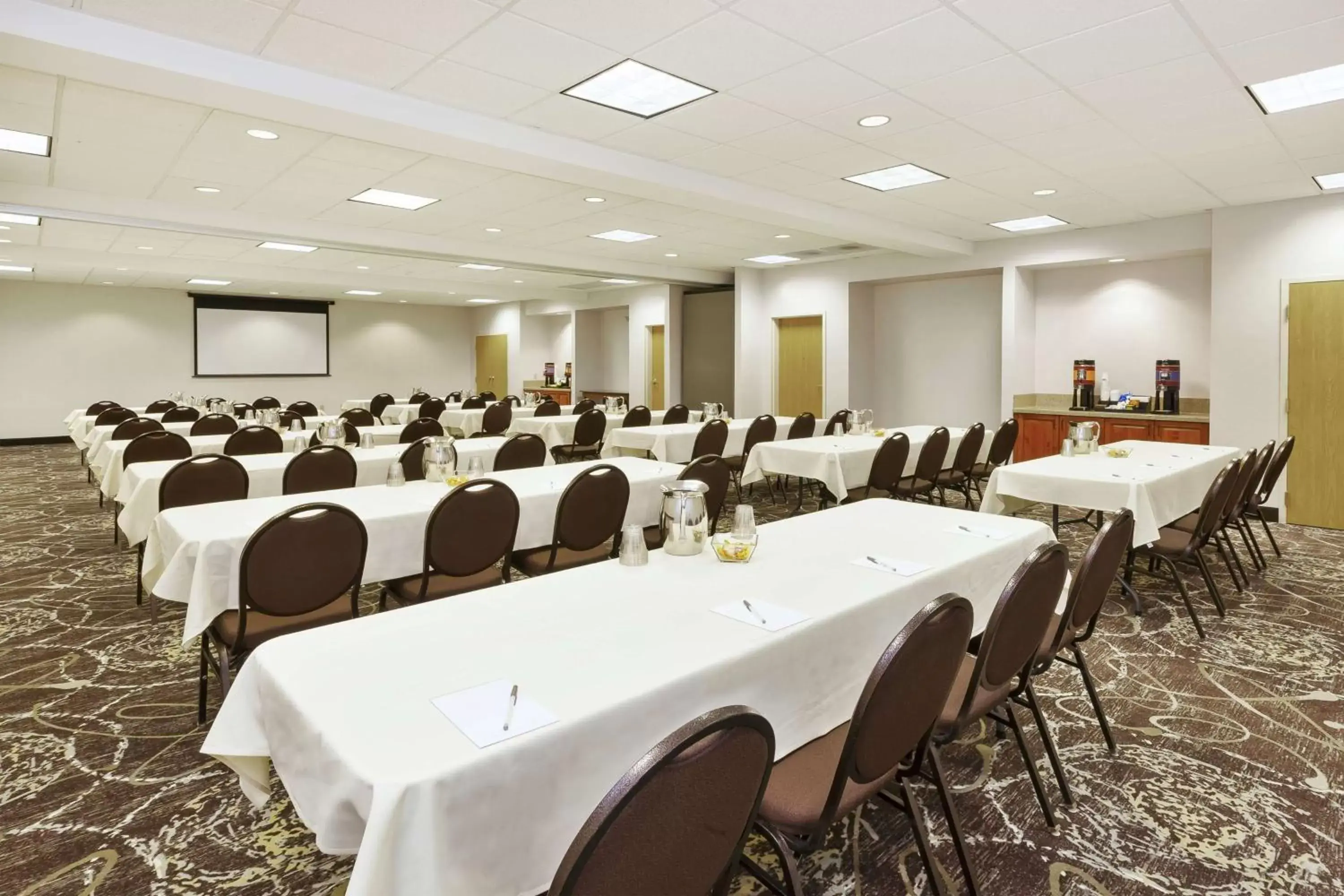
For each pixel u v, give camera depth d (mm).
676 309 12836
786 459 6160
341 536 2762
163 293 14227
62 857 2164
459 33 3490
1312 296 6551
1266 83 4051
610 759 1479
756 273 11430
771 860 2180
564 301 15164
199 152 5316
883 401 10852
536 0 3189
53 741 2812
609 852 1004
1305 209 6562
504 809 1321
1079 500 4344
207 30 3451
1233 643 3812
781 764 1848
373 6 3238
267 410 7480
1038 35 3490
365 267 11102
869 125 4742
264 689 1662
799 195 6605
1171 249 7520
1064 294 8969
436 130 4406
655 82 4086
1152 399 8109
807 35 3496
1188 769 2648
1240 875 2098
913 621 1534
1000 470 4723
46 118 4602
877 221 7602
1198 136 4895
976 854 2197
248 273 11148
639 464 5023
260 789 1838
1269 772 2625
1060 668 3527
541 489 4062
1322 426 6562
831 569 2453
